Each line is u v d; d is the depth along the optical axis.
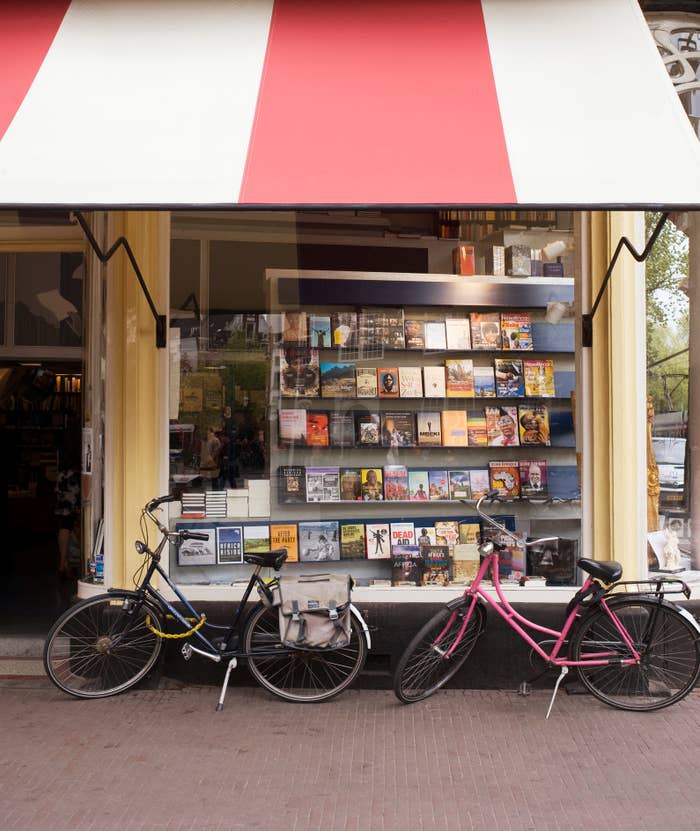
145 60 4.63
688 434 6.11
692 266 6.09
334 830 3.82
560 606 5.83
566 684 5.71
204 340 6.15
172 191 3.87
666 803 4.08
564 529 6.15
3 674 6.01
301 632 5.39
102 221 6.18
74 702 5.47
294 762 4.55
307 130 4.21
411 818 3.93
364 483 6.29
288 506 6.20
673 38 6.09
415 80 4.52
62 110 4.28
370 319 6.39
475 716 5.25
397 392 6.38
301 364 6.30
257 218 6.23
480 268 6.41
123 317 5.91
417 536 6.24
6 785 4.25
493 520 5.66
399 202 3.81
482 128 4.21
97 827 3.83
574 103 4.32
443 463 6.34
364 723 5.13
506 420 6.34
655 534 6.05
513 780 4.33
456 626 5.51
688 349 6.09
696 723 5.14
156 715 5.24
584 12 4.92
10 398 12.71
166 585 5.90
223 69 4.59
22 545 12.26
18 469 12.80
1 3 5.05
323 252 6.34
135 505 5.89
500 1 5.04
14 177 3.91
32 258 8.30
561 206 3.83
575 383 6.23
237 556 6.09
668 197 3.84
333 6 5.07
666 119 4.20
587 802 4.09
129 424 5.88
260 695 5.63
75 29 4.84
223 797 4.14
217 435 6.14
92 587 6.06
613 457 5.86
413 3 5.07
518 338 6.40
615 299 5.87
